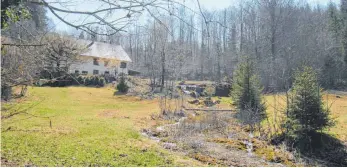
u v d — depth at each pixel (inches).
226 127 459.2
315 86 386.9
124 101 803.4
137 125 462.3
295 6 1170.6
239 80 565.9
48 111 513.3
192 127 446.9
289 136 373.4
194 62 1290.6
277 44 1088.8
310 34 1169.4
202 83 1215.6
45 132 347.6
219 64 1243.8
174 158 285.4
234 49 1103.0
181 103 714.8
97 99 800.9
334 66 1154.0
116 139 346.9
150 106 722.8
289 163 302.2
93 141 327.3
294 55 927.0
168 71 1015.0
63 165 233.1
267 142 378.9
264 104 534.9
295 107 379.6
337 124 436.1
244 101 539.2
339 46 1217.4
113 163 252.5
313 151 351.3
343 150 343.6
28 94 512.7
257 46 1083.3
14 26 97.3
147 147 321.1
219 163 283.9
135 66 1448.1
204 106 741.3
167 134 401.4
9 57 105.6
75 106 632.4
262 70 898.7
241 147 349.7
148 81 1154.0
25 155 248.5
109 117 524.7
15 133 318.7
